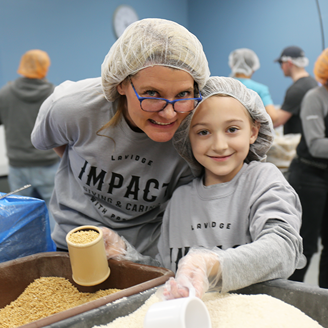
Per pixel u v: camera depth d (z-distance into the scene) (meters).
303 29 3.15
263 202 0.81
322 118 1.94
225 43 3.72
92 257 0.79
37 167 2.57
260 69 3.50
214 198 0.91
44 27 2.92
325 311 0.62
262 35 3.43
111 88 0.87
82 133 0.99
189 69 0.74
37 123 1.08
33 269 0.92
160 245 1.00
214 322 0.62
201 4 3.84
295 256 0.74
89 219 1.08
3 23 2.71
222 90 0.86
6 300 0.88
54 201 1.18
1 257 0.97
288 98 2.33
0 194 1.08
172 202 0.99
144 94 0.76
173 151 1.00
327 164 1.95
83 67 3.22
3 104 2.48
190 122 0.88
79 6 3.11
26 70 2.44
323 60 1.92
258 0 3.39
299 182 2.04
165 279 0.72
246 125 0.87
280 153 2.72
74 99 0.96
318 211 2.00
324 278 2.05
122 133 0.95
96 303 0.63
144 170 1.00
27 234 1.01
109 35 3.38
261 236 0.74
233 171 0.92
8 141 2.55
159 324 0.50
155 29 0.74
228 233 0.87
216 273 0.65
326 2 2.96
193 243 0.91
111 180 1.01
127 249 0.94
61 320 0.59
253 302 0.64
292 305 0.66
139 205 1.04
